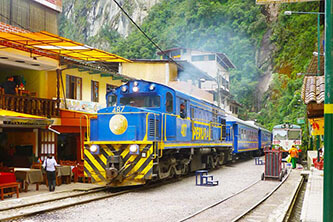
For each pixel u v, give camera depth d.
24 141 16.62
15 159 16.39
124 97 13.84
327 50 4.58
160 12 83.62
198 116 16.83
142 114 11.73
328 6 4.59
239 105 57.91
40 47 13.31
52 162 11.65
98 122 12.34
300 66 67.69
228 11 79.12
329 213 4.40
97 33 118.12
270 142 47.28
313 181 13.54
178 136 13.88
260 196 11.59
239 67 75.50
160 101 13.18
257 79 74.38
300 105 53.28
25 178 11.38
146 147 11.52
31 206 9.31
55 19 18.77
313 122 11.19
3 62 15.42
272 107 65.56
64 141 19.48
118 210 9.00
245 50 76.56
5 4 15.58
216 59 47.81
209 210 9.16
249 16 79.00
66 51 13.81
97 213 8.64
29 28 16.91
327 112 4.52
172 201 10.34
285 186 14.25
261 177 16.02
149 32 79.12
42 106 15.51
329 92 4.52
